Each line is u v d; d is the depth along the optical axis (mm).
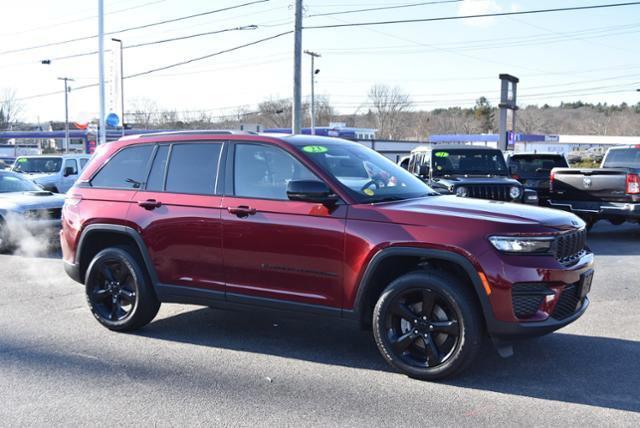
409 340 4598
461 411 4039
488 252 4273
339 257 4730
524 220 4422
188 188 5527
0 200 10914
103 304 6062
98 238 6168
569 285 4504
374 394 4332
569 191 12055
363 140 56062
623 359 5055
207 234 5301
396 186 5301
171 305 7000
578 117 153375
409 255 4492
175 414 4023
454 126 127500
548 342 5504
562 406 4113
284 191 5055
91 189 6109
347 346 5469
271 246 5000
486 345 5414
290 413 4023
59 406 4160
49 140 86000
